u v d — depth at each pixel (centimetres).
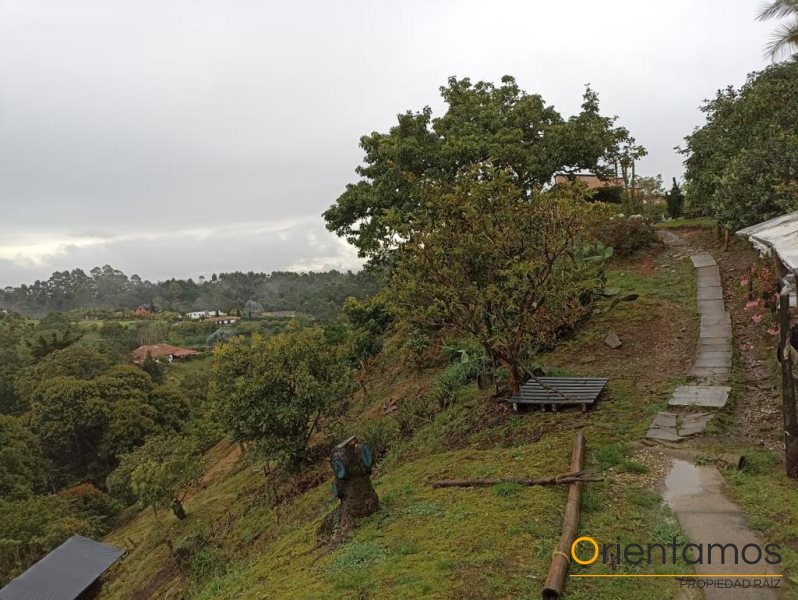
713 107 2033
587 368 1083
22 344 6856
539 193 896
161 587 1219
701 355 1034
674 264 1677
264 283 17112
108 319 10756
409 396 1498
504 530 546
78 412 3556
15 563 1975
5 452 3009
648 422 791
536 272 881
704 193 2027
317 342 1444
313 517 973
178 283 16312
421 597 445
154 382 5462
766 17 1408
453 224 891
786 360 593
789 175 1412
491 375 1109
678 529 518
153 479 1733
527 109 1928
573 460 677
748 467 625
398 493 735
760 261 1346
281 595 529
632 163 2597
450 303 886
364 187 1900
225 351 1443
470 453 825
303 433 1391
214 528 1398
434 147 1761
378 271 1994
